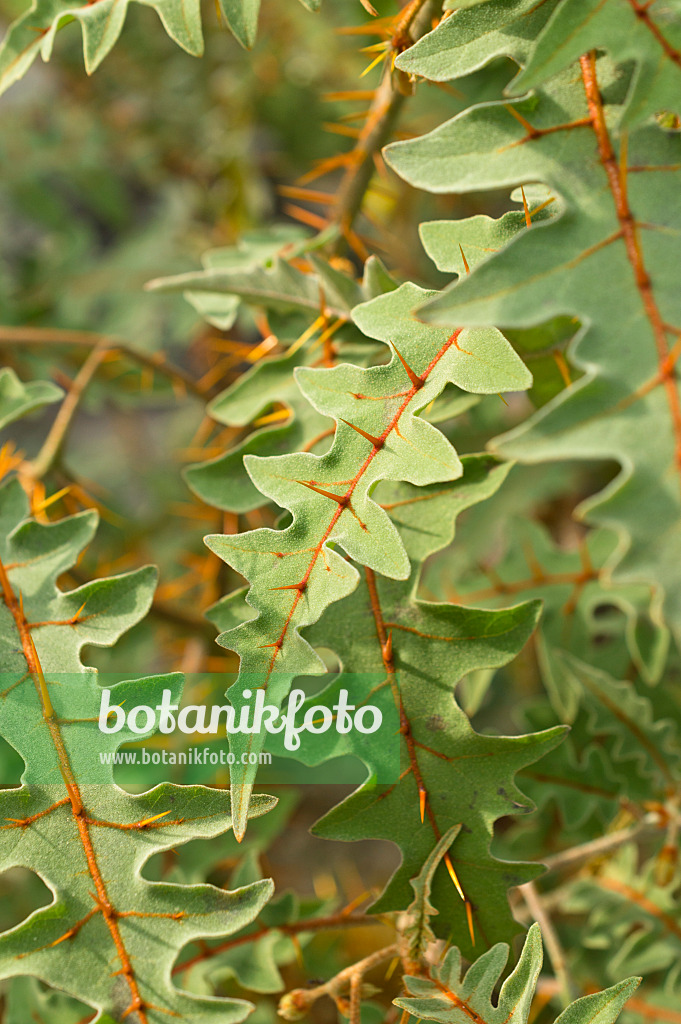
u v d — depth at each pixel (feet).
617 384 1.29
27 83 3.76
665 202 1.35
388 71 1.65
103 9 1.57
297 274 1.76
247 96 3.26
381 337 1.51
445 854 1.53
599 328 1.31
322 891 2.72
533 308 1.32
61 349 2.66
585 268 1.33
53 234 3.42
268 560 1.46
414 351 1.50
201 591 2.72
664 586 1.26
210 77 3.43
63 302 3.21
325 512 1.47
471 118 1.40
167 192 3.60
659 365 1.29
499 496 2.64
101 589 1.60
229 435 2.28
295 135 3.34
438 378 1.48
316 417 1.67
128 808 1.50
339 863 3.05
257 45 3.18
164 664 2.78
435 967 1.52
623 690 1.94
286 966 2.08
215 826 1.49
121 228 3.53
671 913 1.98
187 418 3.67
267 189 3.44
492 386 1.46
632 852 2.03
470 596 2.07
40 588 1.61
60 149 3.40
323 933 2.11
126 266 3.31
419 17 1.59
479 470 1.59
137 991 1.45
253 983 1.80
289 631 1.45
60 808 1.50
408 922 1.53
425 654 1.54
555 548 2.08
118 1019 1.45
